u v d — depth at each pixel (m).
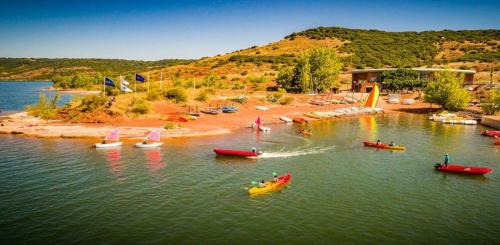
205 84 134.25
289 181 38.72
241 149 53.16
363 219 29.59
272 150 52.81
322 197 34.31
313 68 134.12
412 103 118.50
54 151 49.88
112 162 44.78
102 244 25.23
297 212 30.78
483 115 90.00
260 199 33.56
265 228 27.78
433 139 63.16
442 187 37.56
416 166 45.28
